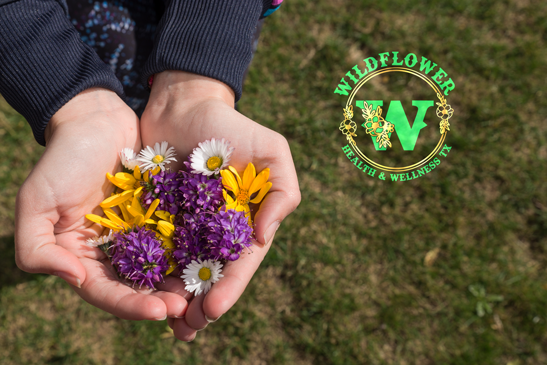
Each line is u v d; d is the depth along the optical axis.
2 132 2.74
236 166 1.43
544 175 2.77
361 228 2.63
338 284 2.52
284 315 2.47
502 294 2.53
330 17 3.10
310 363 2.39
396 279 2.54
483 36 3.12
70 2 1.36
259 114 2.87
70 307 2.46
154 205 1.33
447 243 2.62
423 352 2.41
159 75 1.48
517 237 2.66
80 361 2.37
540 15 3.15
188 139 1.44
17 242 1.21
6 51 1.22
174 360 2.39
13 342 2.38
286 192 1.37
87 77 1.29
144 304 1.16
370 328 2.44
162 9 1.60
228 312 2.46
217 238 1.26
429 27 3.12
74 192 1.27
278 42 3.02
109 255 1.34
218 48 1.35
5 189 2.64
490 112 2.90
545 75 3.01
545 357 2.42
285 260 2.55
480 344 2.43
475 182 2.76
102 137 1.33
